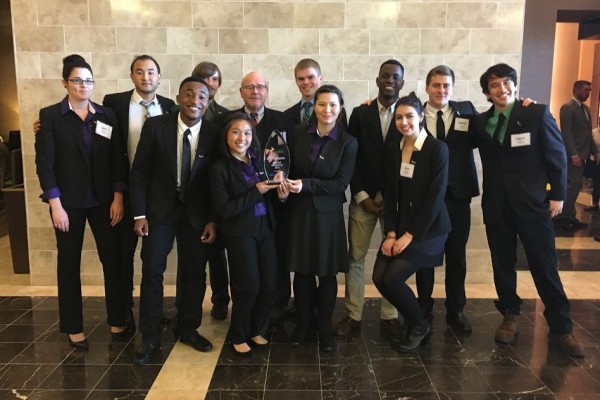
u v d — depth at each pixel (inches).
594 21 258.8
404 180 116.0
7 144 335.3
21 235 181.3
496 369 110.2
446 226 117.6
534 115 116.3
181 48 160.7
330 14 159.9
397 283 114.7
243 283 113.1
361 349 120.5
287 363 113.3
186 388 102.6
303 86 129.8
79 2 157.9
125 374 108.3
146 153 112.2
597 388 102.3
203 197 117.0
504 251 125.5
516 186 119.2
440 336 127.6
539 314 142.6
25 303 152.5
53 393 100.6
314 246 114.7
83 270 169.2
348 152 115.7
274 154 113.3
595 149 287.0
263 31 160.4
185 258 118.5
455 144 125.6
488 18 160.9
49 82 160.6
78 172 115.3
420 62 162.2
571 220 259.0
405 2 159.8
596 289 165.8
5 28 377.1
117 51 160.2
